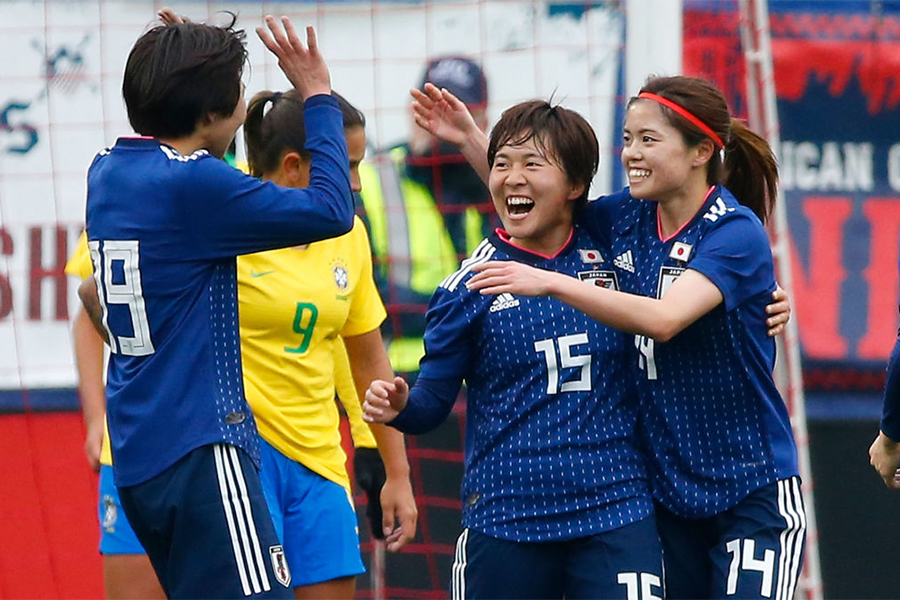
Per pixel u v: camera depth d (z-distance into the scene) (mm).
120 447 12453
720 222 13250
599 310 12297
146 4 23016
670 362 13422
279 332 15102
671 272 13391
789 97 24031
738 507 13438
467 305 13938
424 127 15555
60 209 22734
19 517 21969
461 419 23094
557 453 13500
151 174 12328
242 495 12336
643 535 13406
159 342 12328
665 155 13125
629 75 18797
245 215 12219
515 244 14195
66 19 22953
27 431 22203
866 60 24141
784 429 13703
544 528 13531
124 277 12328
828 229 24000
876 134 24125
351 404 17156
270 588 12391
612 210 14211
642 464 13680
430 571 22719
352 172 15445
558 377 13586
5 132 22781
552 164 13664
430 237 23016
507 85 22969
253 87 22984
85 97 22938
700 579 13906
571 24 22922
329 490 15656
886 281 23953
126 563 15070
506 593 13695
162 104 12391
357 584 22719
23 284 22562
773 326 13547
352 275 15859
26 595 21750
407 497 16891
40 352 22453
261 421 15172
